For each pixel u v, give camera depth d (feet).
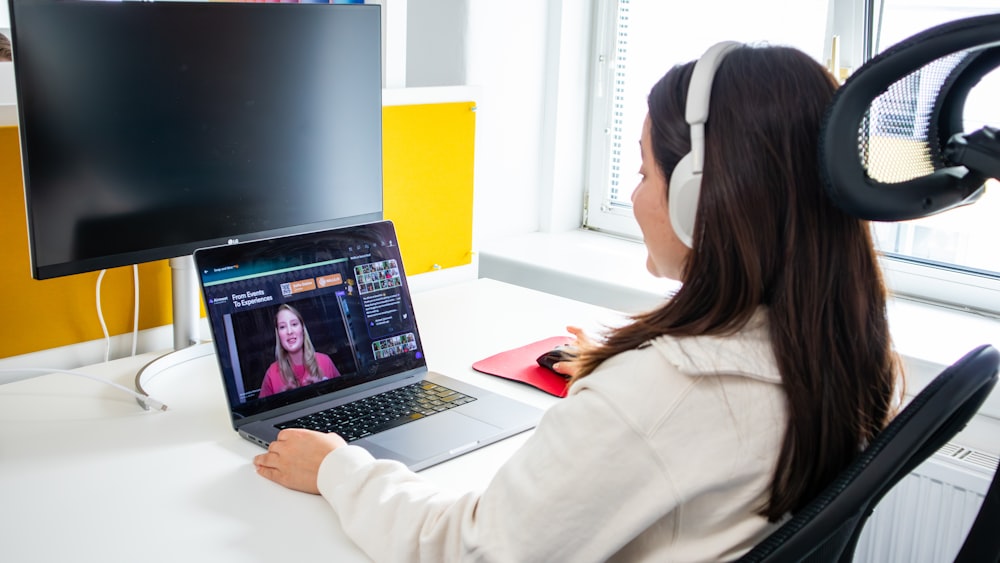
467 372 4.33
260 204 4.33
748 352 2.32
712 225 2.34
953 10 5.96
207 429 3.64
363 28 4.55
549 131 7.97
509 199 7.95
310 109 4.42
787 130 2.26
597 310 5.35
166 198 3.99
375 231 4.22
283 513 3.02
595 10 7.81
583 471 2.31
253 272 3.78
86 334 4.41
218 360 3.59
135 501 3.05
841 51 6.40
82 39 3.60
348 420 3.67
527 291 5.70
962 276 6.24
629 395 2.31
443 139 5.67
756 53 2.37
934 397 2.19
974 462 4.99
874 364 2.44
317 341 3.91
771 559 2.11
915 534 5.21
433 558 2.66
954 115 2.18
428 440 3.50
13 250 4.08
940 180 2.11
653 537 2.39
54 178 3.62
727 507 2.33
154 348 4.68
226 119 4.11
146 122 3.85
